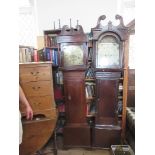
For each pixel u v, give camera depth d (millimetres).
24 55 2756
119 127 2771
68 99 2812
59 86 3123
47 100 2410
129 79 3012
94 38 2654
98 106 2787
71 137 2842
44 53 3119
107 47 2691
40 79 2377
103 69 2689
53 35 3244
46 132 2252
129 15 3258
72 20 3320
